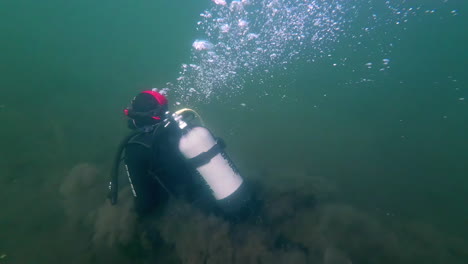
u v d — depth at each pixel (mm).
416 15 6809
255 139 3979
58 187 3209
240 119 4367
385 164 3451
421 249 2258
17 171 3457
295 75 5258
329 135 3969
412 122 4031
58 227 2689
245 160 3613
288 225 2287
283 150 3773
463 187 3043
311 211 2424
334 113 4363
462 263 2137
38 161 3646
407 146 3674
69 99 5207
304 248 2125
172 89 5219
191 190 2068
